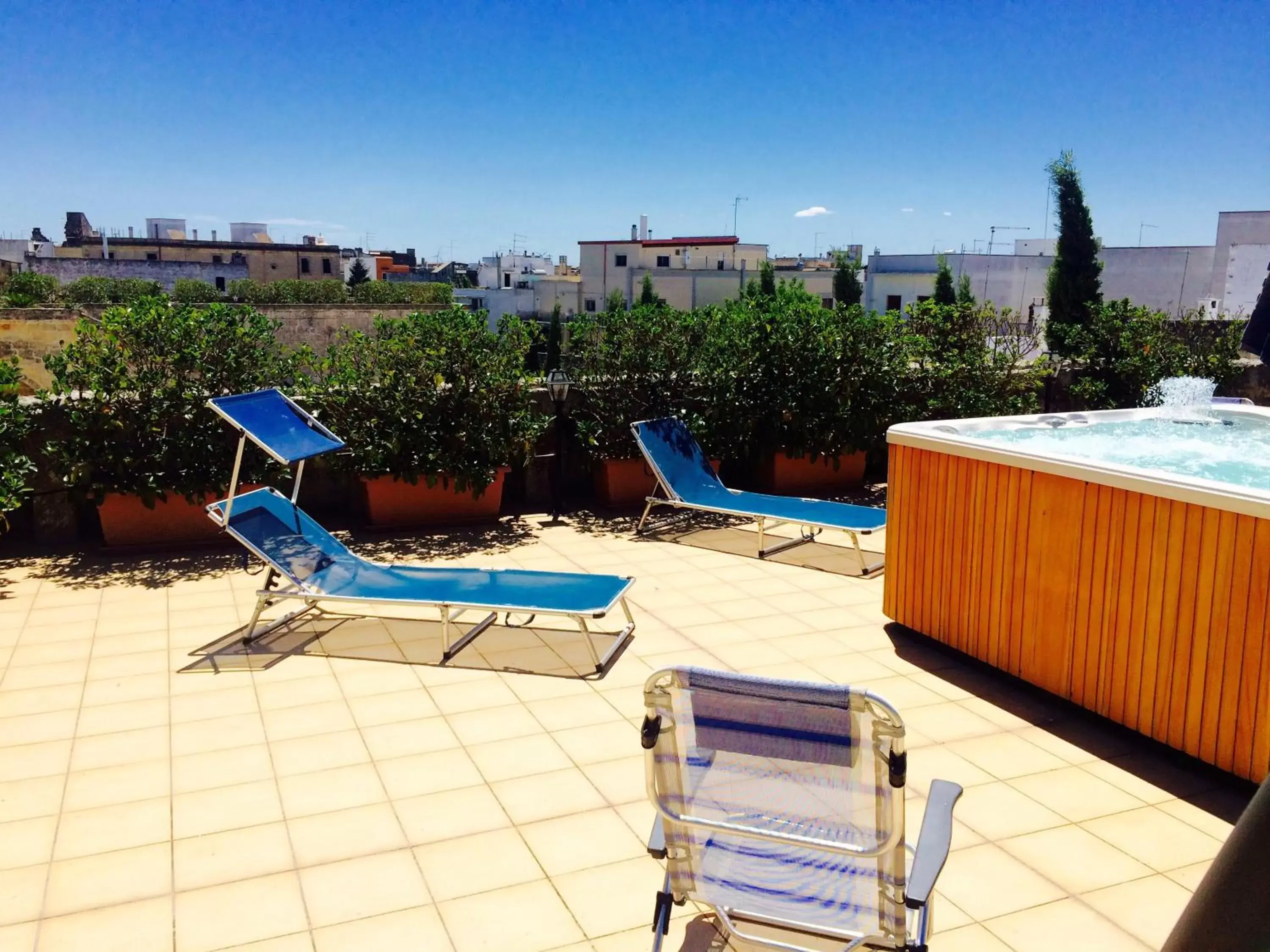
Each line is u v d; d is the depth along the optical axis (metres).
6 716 4.22
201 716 4.23
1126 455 5.37
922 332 9.31
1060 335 10.70
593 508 8.29
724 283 50.66
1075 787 3.68
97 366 6.46
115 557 6.67
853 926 2.30
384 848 3.25
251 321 7.05
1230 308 32.91
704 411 8.44
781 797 2.17
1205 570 3.61
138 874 3.09
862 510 6.74
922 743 4.04
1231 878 1.49
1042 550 4.32
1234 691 3.55
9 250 55.12
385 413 7.25
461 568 5.35
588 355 8.19
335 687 4.54
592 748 3.95
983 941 2.80
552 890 3.03
